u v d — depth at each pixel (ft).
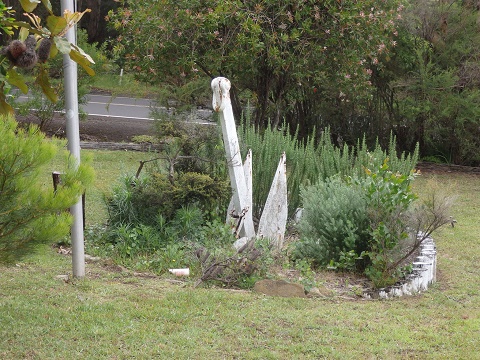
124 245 26.53
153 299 21.12
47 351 16.90
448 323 20.61
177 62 43.75
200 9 43.29
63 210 16.26
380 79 55.21
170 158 30.12
